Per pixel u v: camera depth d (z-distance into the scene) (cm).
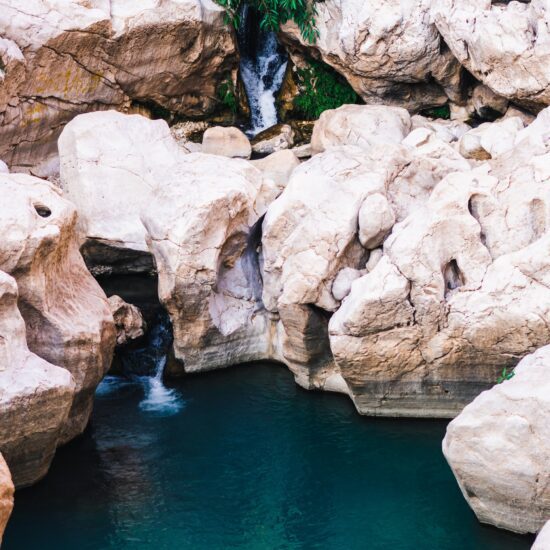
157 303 1464
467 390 1220
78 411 1205
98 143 1526
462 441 978
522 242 1196
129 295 1490
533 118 1580
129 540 1031
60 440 1191
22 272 1104
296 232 1278
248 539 1031
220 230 1295
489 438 962
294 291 1266
